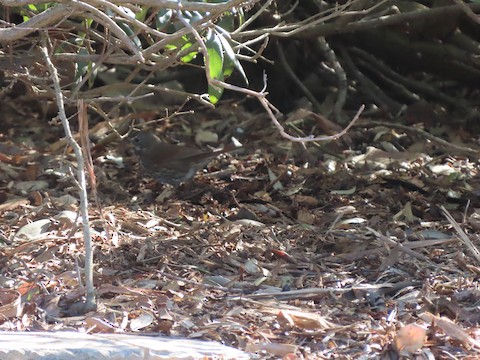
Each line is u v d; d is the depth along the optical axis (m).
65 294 8.06
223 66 9.14
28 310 7.78
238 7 8.35
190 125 16.06
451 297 8.20
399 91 17.94
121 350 6.61
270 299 8.31
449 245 9.85
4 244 9.70
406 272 9.02
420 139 15.41
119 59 9.09
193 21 7.91
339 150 14.34
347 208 11.31
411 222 10.95
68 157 13.75
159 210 11.41
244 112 16.80
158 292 8.33
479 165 13.81
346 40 17.16
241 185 12.38
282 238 10.26
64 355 6.49
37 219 10.72
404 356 6.93
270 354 7.04
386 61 17.89
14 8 10.44
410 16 14.80
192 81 17.59
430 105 17.25
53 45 9.86
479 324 7.76
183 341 7.14
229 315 7.86
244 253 9.52
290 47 17.25
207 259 9.39
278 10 15.16
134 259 9.30
